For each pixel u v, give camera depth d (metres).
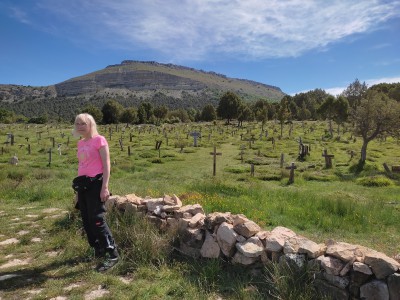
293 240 4.09
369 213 8.59
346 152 32.69
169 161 25.69
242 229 4.40
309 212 8.50
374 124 25.30
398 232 7.29
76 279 3.99
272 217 8.12
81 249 4.86
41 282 3.92
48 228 6.04
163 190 11.36
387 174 20.31
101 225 4.29
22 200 9.66
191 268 4.36
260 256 4.21
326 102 72.44
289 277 3.75
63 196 10.06
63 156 26.58
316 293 3.67
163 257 4.59
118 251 4.79
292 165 17.41
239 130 58.44
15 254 4.89
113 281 3.90
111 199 6.04
